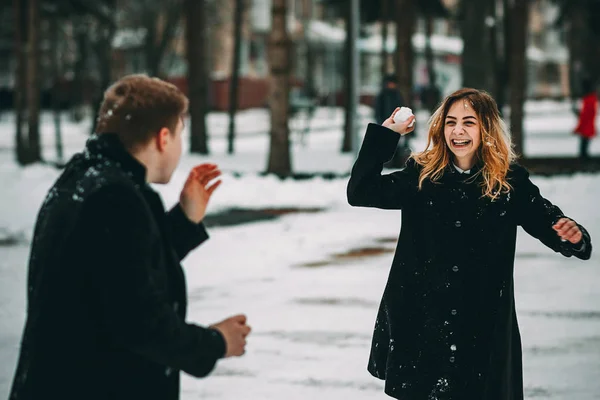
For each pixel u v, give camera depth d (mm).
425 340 4285
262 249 11719
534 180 19016
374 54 67625
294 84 74562
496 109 4395
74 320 2801
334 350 6984
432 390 4230
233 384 6215
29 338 2844
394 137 4379
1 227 14141
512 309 4355
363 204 4398
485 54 36562
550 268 10133
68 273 2801
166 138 3059
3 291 9258
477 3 36500
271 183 18891
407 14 23375
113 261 2781
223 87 68812
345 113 30219
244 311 8297
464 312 4262
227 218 14766
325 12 78688
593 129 23375
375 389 6074
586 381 6191
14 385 2898
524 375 6324
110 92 3055
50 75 70812
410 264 4375
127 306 2766
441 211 4344
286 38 21000
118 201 2820
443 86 67562
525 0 22094
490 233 4309
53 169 23438
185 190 3281
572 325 7652
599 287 9125
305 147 35500
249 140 43500
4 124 65438
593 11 52719
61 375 2795
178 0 46938
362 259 10922
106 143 2977
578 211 14555
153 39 55062
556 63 101375
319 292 9055
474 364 4227
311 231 13273
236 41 29828
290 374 6410
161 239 2977
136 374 2848
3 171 23172
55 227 2867
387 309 4422
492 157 4312
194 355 2889
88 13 35094
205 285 9500
